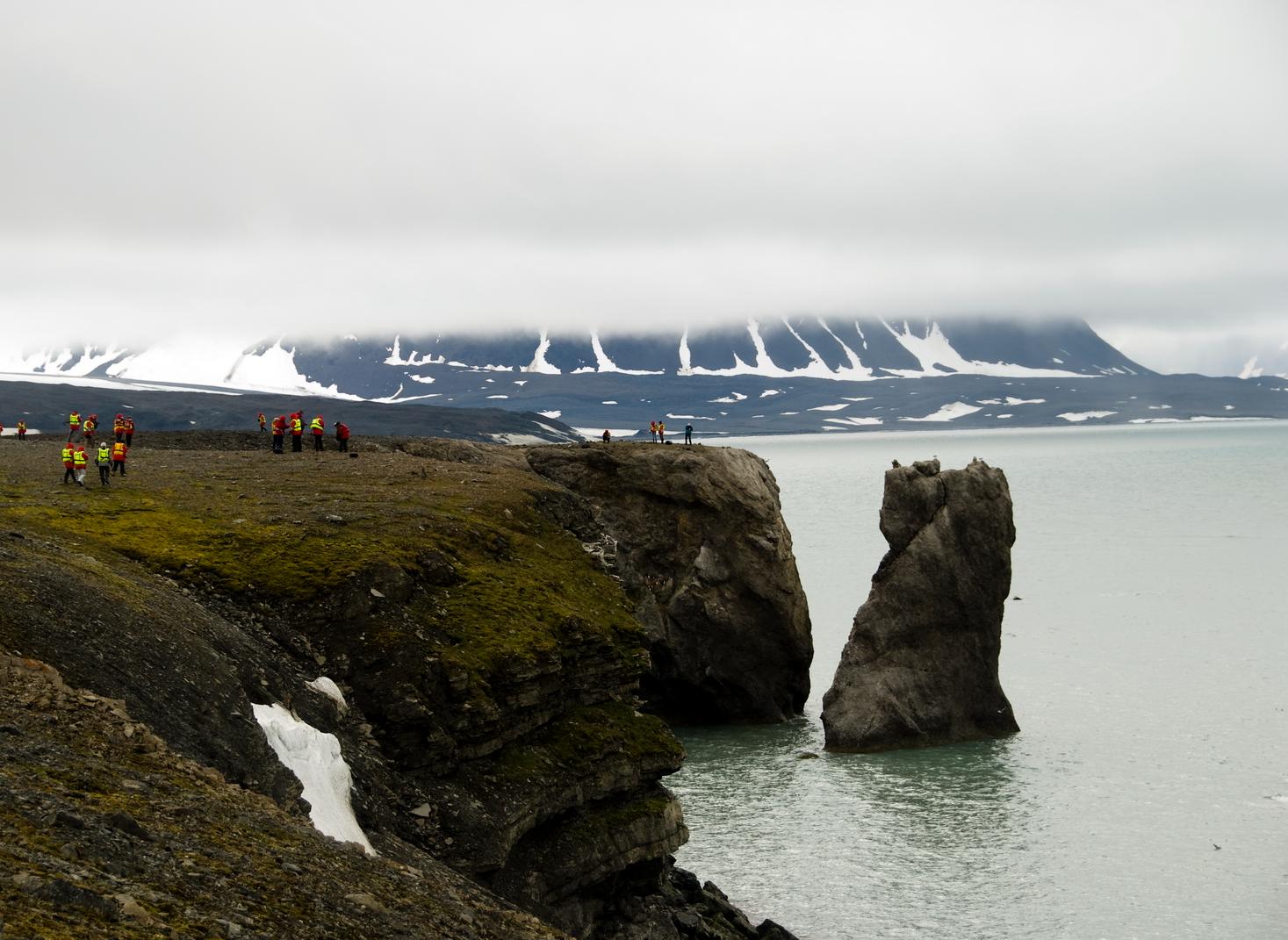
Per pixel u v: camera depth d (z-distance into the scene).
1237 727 90.69
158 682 38.28
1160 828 72.75
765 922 60.69
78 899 21.86
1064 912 62.69
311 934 26.09
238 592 51.75
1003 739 91.50
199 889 25.52
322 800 40.88
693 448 110.38
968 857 69.88
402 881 34.34
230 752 37.81
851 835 74.06
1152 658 112.19
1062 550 192.12
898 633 94.19
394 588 54.72
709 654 102.06
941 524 94.62
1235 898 63.34
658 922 55.97
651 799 58.25
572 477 108.25
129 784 29.81
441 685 51.00
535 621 58.22
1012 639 122.69
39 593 39.06
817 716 104.00
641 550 105.19
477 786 50.41
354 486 74.44
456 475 82.44
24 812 25.27
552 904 51.28
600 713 59.47
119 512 60.44
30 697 32.50
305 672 49.00
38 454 88.69
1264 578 156.38
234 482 74.06
